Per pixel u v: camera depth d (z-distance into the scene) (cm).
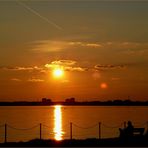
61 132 5716
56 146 3253
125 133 3659
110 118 9350
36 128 6400
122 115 11169
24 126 6819
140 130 3734
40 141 3475
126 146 3253
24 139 4738
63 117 10188
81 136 5041
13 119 9081
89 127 6456
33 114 12519
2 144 3350
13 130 6003
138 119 8788
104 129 6125
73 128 6378
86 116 10700
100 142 3431
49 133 5562
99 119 8900
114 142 3431
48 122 7925
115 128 6278
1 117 10125
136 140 3522
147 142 3438
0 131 5834
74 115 11525
